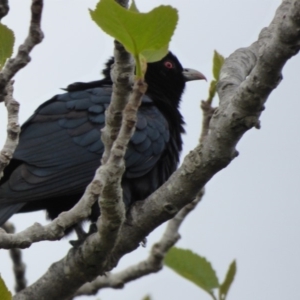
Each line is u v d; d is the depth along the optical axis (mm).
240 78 11328
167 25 7172
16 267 12453
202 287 10898
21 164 13141
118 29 7184
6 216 12109
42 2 8414
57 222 8391
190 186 10141
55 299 10766
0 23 9094
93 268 10359
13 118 8734
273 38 8680
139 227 10547
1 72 8586
